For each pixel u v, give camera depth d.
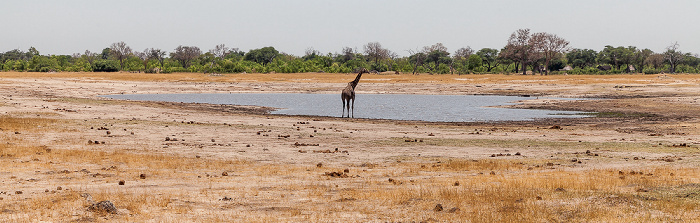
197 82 155.88
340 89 138.50
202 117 58.75
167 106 74.81
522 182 21.92
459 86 143.62
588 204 17.64
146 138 39.28
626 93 114.25
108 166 27.22
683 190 19.27
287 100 104.12
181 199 19.11
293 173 25.98
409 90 135.00
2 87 105.94
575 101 90.12
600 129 50.59
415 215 16.94
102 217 16.06
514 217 16.19
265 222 15.95
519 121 61.09
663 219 15.70
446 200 18.66
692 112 68.62
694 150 34.31
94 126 45.38
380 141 39.66
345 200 19.27
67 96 99.19
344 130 47.19
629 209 16.94
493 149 35.84
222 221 16.00
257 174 25.62
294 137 41.53
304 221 16.23
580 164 29.02
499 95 120.38
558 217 16.27
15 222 15.23
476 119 64.69
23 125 43.59
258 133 43.12
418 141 39.78
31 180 22.91
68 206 17.20
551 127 51.28
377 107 85.75
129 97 109.31
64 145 35.03
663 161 29.80
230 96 116.81
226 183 22.94
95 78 155.00
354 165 29.23
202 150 34.16
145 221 15.84
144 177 24.08
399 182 22.88
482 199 18.69
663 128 50.59
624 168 27.20
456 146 37.28
